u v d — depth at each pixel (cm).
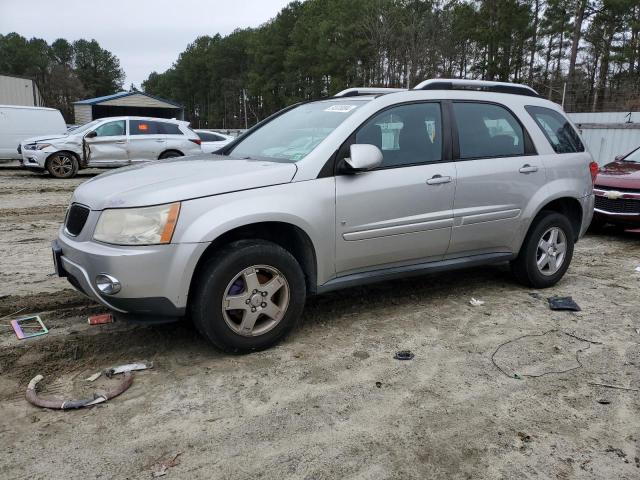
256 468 266
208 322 359
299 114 486
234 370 362
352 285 425
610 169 870
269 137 471
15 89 3147
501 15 4356
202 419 306
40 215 953
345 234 404
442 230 453
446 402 327
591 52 4819
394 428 300
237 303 367
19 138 1750
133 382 344
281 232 407
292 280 385
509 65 4534
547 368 373
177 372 358
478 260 490
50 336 407
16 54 11138
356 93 493
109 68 13150
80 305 473
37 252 670
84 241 357
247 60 9525
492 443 288
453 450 282
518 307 490
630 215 784
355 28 5150
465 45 4422
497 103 503
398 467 268
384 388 342
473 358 386
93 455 274
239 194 363
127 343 399
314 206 385
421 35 3853
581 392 342
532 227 523
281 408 318
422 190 434
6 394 327
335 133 407
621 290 551
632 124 1568
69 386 338
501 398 333
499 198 483
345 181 401
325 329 432
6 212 977
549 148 527
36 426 296
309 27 6775
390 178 420
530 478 262
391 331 430
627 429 303
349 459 273
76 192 398
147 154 1555
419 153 443
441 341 413
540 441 290
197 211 348
